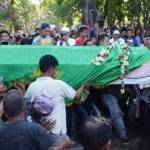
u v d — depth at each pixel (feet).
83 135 9.69
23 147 12.51
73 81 21.21
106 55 21.74
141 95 23.20
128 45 22.86
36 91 17.83
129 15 87.45
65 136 17.33
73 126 22.62
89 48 22.53
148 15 81.92
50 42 29.17
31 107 17.66
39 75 20.36
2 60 21.74
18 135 12.56
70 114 22.52
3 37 32.71
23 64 21.43
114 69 21.34
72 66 21.29
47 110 17.53
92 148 9.62
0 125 12.75
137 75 21.33
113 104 22.80
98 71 21.27
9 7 90.17
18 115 12.80
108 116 23.34
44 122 17.48
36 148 12.67
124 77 21.33
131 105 23.63
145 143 23.48
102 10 95.35
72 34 41.91
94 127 9.68
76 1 88.89
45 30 29.35
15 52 22.29
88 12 61.26
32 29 121.08
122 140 23.03
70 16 98.43
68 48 22.61
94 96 22.99
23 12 108.17
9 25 90.89
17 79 21.33
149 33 47.85
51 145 12.84
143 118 24.12
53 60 18.11
